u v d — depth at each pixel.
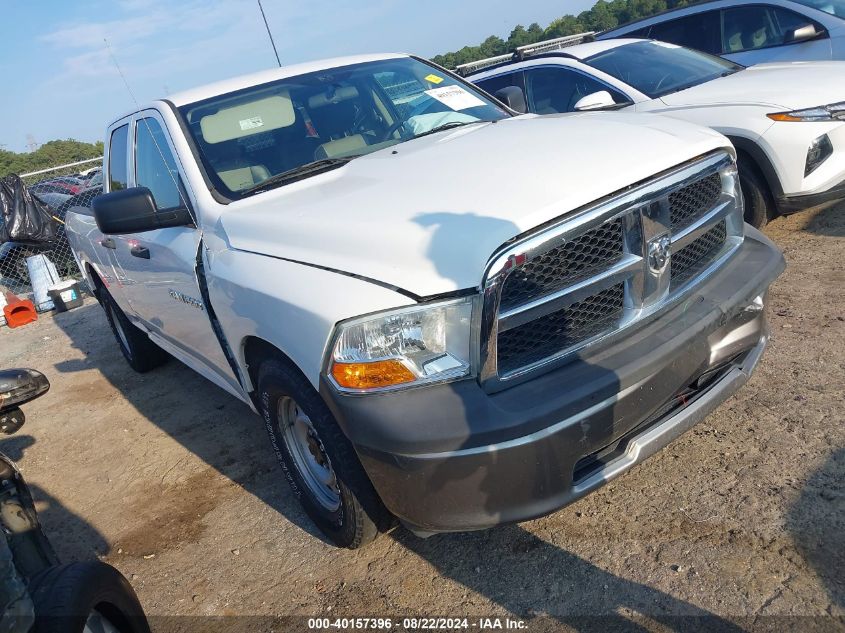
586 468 2.39
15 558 2.31
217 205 3.28
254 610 2.80
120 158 4.64
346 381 2.27
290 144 3.60
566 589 2.50
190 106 3.72
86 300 9.56
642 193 2.36
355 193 2.83
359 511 2.65
